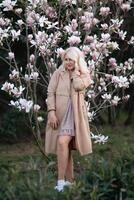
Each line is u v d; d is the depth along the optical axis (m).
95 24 6.58
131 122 10.53
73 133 5.32
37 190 4.31
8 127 8.53
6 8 6.40
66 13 6.89
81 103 5.39
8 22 6.51
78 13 6.70
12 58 6.74
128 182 4.60
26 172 5.32
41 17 6.32
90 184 4.59
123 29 8.80
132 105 10.27
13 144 8.60
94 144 8.30
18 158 7.47
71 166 5.50
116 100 6.70
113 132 9.62
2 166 6.82
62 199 4.26
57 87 5.41
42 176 4.78
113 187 4.57
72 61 5.34
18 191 4.35
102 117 10.12
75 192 4.33
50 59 6.61
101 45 6.39
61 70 5.43
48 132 5.47
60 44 7.29
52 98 5.40
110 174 4.64
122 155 5.24
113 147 8.16
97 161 5.00
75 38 6.11
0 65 8.91
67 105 5.36
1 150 8.23
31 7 6.41
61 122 5.36
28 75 6.55
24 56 8.73
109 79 6.91
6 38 6.54
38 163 6.50
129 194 4.48
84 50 6.36
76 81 5.29
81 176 4.75
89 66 6.39
